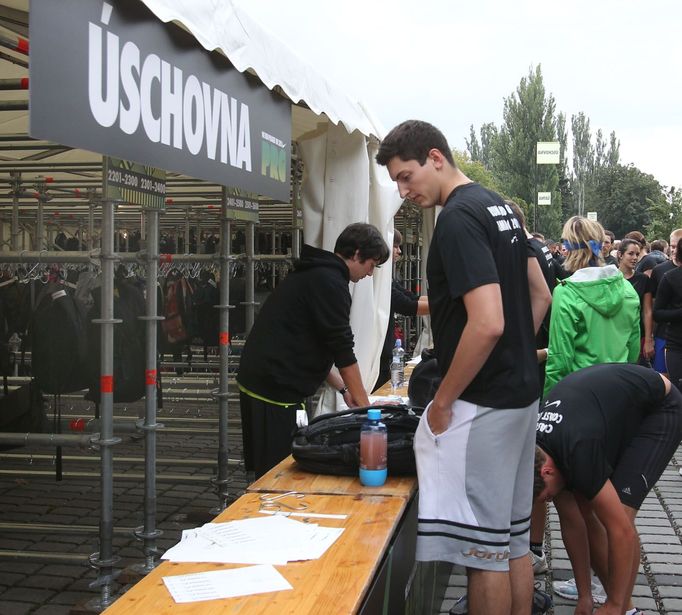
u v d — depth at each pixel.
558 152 42.50
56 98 2.10
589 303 4.06
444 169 2.67
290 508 2.72
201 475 6.30
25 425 4.89
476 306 2.40
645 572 4.52
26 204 9.58
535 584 4.14
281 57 3.62
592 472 3.11
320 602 1.93
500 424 2.53
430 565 3.57
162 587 2.01
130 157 2.51
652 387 3.40
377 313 5.67
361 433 3.05
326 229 5.26
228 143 3.34
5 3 2.89
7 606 3.89
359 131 5.19
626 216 79.56
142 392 4.94
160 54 2.72
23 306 6.23
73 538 4.89
